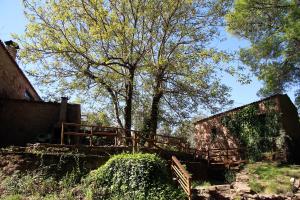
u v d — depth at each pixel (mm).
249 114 23938
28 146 14617
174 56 22703
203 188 13781
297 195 13625
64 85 21328
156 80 22922
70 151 14523
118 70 22719
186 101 24500
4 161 13352
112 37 20578
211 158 23266
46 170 13367
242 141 23969
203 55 21953
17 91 21891
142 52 22219
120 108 24016
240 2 21562
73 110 19656
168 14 23359
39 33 19953
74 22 20938
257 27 23266
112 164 13328
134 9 22578
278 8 21969
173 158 15023
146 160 13328
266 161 21188
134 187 12695
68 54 20234
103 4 21188
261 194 13789
